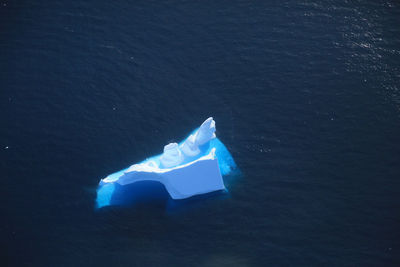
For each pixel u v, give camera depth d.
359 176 157.75
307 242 143.88
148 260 141.25
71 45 197.88
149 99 181.25
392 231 144.88
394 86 180.12
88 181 159.62
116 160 165.12
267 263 140.12
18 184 157.62
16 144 167.50
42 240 145.00
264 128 171.88
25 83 184.88
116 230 148.38
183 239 146.25
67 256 141.88
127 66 191.12
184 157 165.12
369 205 150.88
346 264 138.75
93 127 173.12
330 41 196.00
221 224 149.50
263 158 164.50
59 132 171.25
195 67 190.50
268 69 188.62
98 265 140.00
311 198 153.75
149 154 166.88
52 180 159.12
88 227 148.62
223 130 172.12
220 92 182.50
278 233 146.38
